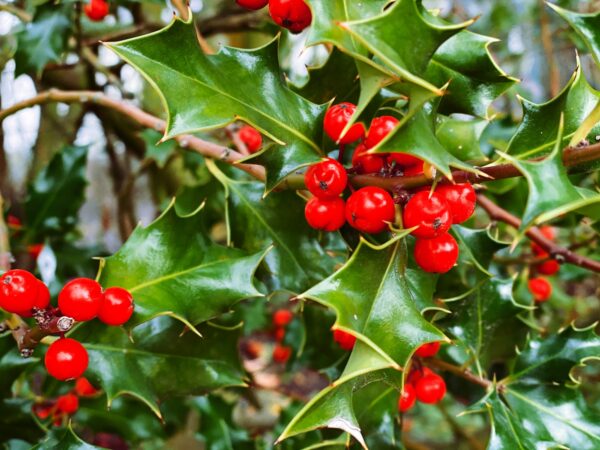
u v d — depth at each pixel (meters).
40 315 0.19
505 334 0.24
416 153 0.16
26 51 0.29
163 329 0.22
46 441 0.21
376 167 0.19
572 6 0.42
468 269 0.23
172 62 0.18
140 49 0.18
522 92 0.46
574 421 0.22
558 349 0.23
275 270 0.22
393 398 0.23
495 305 0.23
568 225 0.29
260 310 0.39
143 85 0.45
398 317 0.18
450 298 0.23
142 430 0.28
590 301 0.52
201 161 0.34
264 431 0.39
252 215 0.23
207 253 0.21
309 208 0.19
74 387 0.28
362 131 0.19
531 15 0.53
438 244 0.18
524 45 0.55
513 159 0.16
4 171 0.39
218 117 0.18
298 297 0.17
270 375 0.54
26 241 0.30
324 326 0.26
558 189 0.16
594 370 0.44
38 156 0.45
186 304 0.20
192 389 0.23
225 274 0.21
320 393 0.17
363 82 0.17
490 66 0.19
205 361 0.23
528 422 0.22
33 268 0.32
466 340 0.23
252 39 0.47
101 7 0.29
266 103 0.19
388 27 0.16
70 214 0.30
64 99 0.26
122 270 0.20
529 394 0.22
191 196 0.29
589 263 0.26
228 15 0.37
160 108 0.46
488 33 0.54
